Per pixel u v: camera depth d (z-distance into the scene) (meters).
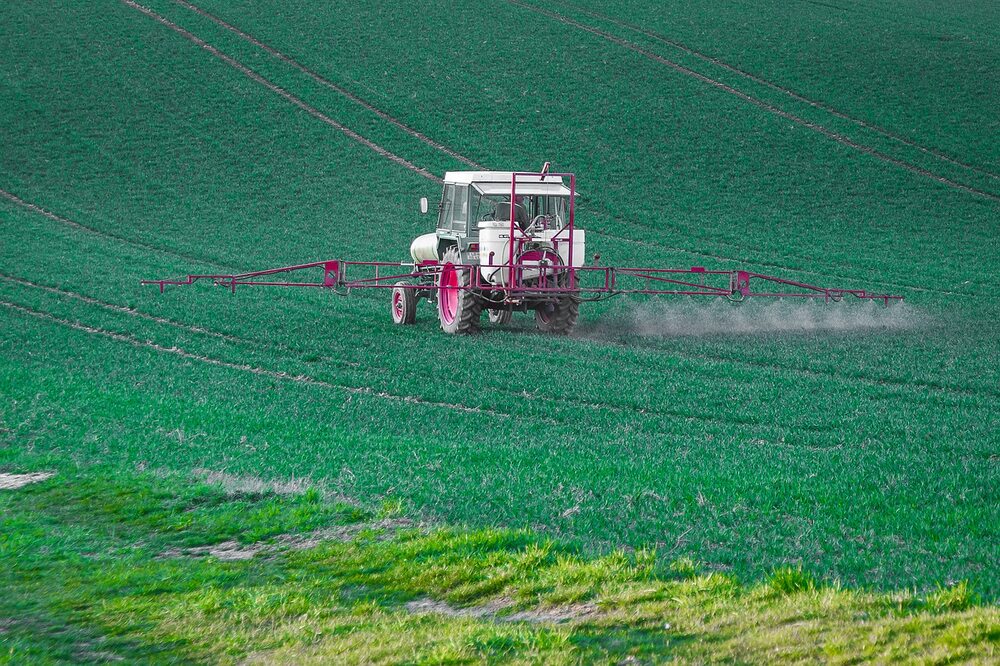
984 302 115.25
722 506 41.09
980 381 72.06
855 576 32.56
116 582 33.56
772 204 173.12
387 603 31.53
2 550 36.62
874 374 74.81
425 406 64.38
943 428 57.25
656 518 39.56
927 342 89.62
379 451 52.03
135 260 135.25
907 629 26.36
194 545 38.12
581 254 84.56
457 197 87.12
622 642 27.03
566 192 83.81
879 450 52.25
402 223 161.25
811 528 38.03
